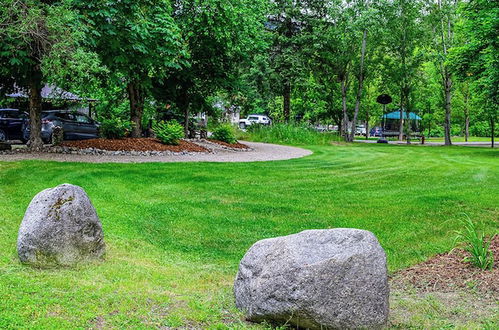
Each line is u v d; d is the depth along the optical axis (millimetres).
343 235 3723
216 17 17688
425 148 26141
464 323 3857
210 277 5098
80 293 4059
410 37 32125
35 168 11273
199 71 21219
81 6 13148
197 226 7242
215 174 11883
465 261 5422
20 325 3355
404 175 12828
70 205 4895
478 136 54969
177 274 5129
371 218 7863
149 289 4391
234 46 19969
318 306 3434
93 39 13062
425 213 8195
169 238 6688
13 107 21359
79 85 13703
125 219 7445
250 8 21875
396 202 9086
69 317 3562
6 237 5898
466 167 14945
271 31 32938
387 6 30875
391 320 3916
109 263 5148
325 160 16500
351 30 31250
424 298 4445
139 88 18328
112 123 17094
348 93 40125
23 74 13945
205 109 23719
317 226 7387
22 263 4750
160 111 24859
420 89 40906
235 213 8039
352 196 9641
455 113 41281
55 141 16328
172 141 17422
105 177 10664
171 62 15562
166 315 3762
